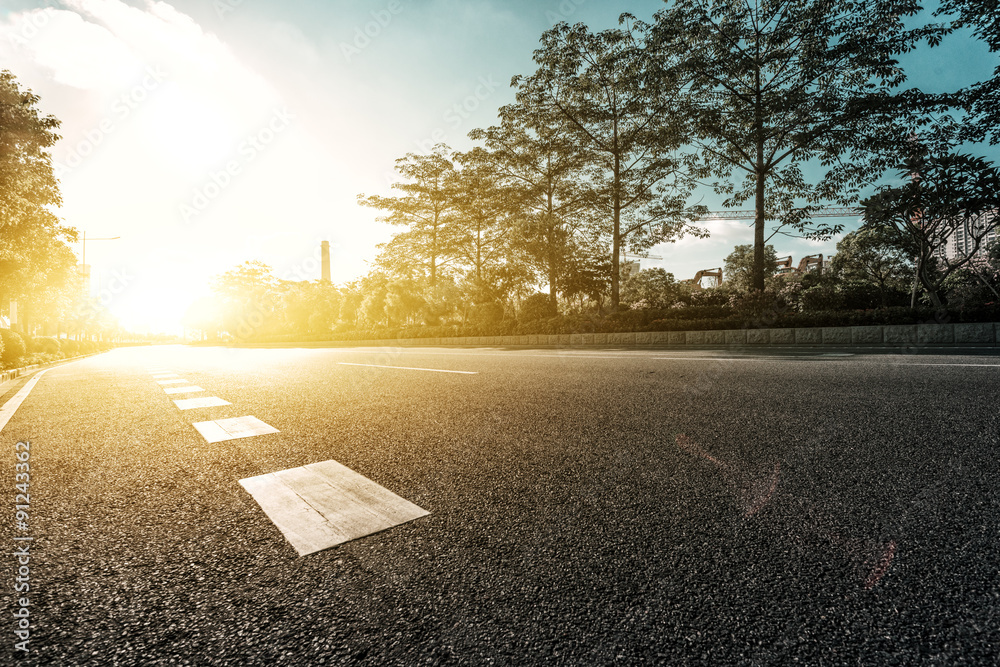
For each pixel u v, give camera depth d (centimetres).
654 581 118
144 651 96
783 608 106
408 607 110
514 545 140
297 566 130
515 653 94
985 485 175
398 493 188
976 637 95
